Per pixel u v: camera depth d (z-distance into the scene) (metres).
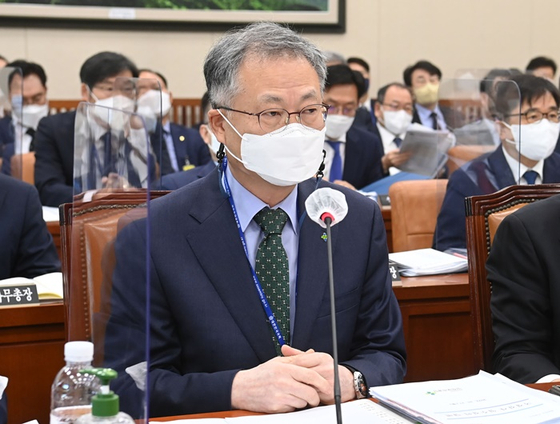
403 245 4.14
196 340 2.01
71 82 8.59
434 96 7.91
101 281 1.38
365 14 9.23
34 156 6.11
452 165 3.90
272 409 1.74
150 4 8.66
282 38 1.99
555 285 2.27
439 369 3.06
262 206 2.08
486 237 2.54
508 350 2.29
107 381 1.22
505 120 3.77
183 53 8.83
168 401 1.88
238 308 2.01
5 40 8.39
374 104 7.86
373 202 2.26
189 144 6.44
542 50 9.63
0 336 2.52
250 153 1.97
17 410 2.56
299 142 1.95
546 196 2.64
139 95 4.80
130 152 1.33
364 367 1.96
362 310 2.18
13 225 3.30
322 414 1.69
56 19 8.45
